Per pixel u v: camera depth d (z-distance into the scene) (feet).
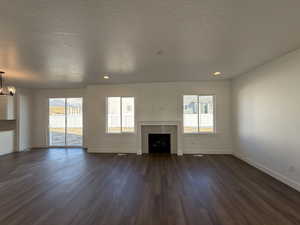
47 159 18.33
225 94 19.90
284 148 11.48
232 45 9.45
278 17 6.69
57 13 6.23
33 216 8.06
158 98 20.67
